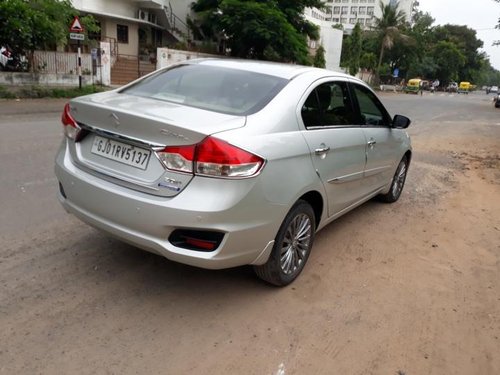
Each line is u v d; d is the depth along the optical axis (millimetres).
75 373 2461
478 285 3949
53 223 4332
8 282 3266
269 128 3090
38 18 15508
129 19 26875
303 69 3969
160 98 3482
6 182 5379
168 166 2770
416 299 3594
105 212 3033
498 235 5285
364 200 5004
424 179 7883
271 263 3322
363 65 54688
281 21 24859
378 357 2838
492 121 22547
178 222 2734
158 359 2629
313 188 3506
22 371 2438
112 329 2859
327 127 3811
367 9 121688
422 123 18391
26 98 14641
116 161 3043
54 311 2984
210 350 2748
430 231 5207
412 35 62219
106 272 3535
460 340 3104
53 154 6926
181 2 30672
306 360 2740
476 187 7641
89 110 3143
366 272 3986
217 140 2707
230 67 3867
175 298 3275
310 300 3420
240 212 2818
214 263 2855
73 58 18500
